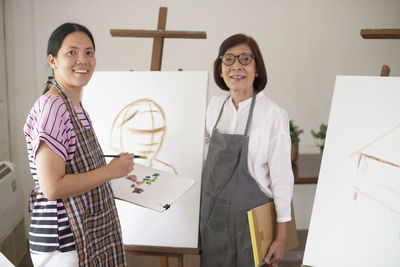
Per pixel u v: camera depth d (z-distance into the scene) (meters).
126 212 1.77
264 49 2.98
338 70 3.07
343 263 1.50
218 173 1.66
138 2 2.82
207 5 2.87
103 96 1.85
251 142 1.59
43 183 1.12
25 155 2.76
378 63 3.07
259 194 1.64
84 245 1.25
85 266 1.26
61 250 1.23
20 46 2.63
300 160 2.87
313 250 1.55
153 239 1.75
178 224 1.74
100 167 1.29
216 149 1.67
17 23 2.60
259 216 1.57
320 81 3.08
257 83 1.65
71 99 1.28
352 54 3.04
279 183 1.58
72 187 1.15
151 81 1.83
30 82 2.70
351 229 1.51
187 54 2.95
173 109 1.79
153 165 1.77
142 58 2.90
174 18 2.87
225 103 1.74
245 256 1.66
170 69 2.97
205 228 1.74
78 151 1.22
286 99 3.09
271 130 1.58
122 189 1.49
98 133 1.83
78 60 1.24
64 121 1.17
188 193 1.75
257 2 2.90
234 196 1.64
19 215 2.54
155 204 1.40
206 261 1.77
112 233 1.37
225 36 2.93
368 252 1.47
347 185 1.53
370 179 1.50
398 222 1.44
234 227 1.66
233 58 1.59
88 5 2.77
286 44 2.99
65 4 2.73
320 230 1.55
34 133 1.14
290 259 2.61
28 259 2.57
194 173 1.75
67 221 1.22
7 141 2.68
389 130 1.48
